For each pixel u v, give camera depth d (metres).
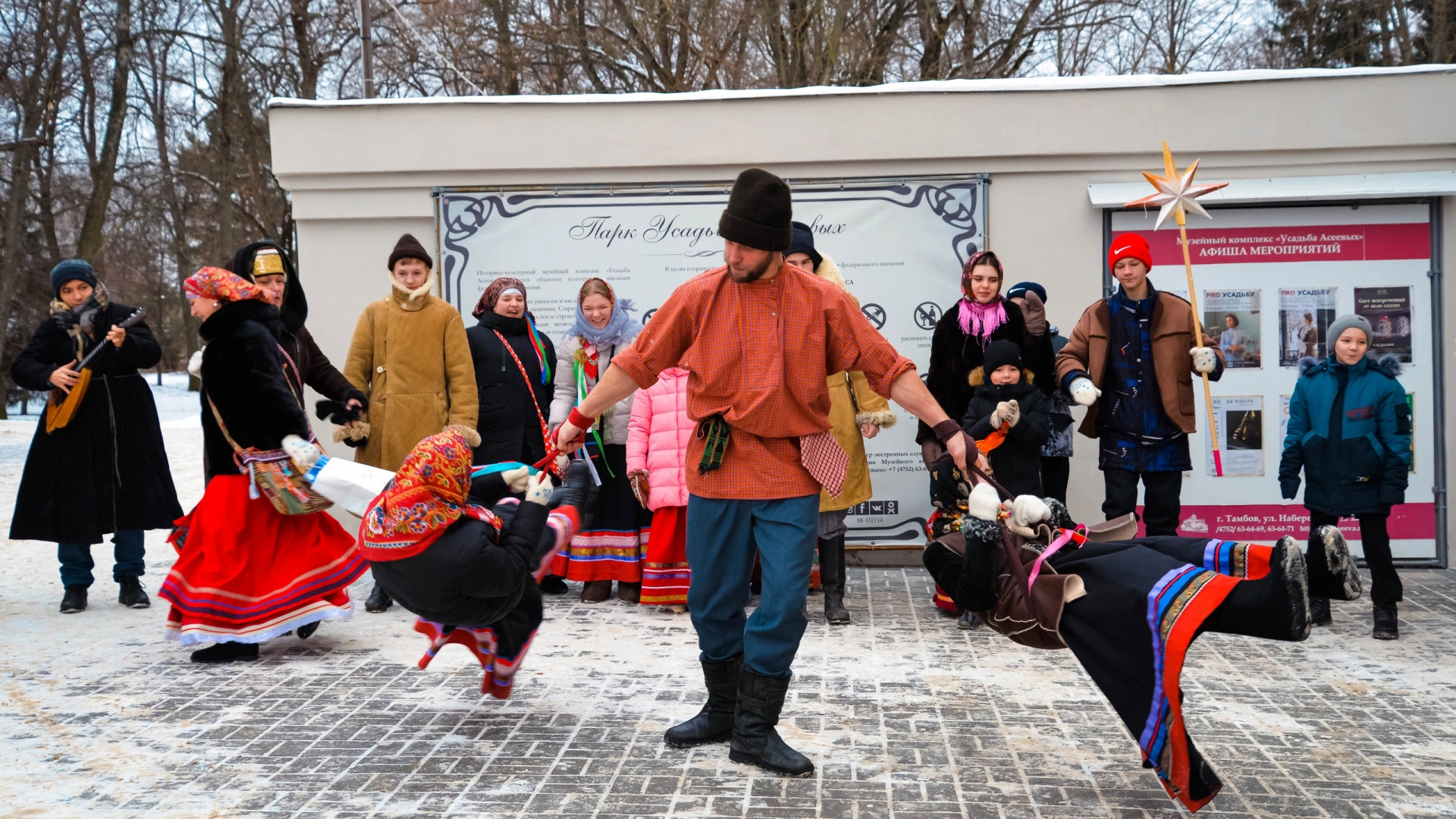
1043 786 3.48
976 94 7.10
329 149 7.34
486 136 7.29
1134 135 7.07
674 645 5.32
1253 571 3.00
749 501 3.67
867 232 7.21
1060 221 7.18
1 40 21.80
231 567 5.00
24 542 8.91
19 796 3.41
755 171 3.48
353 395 5.77
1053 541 3.42
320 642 5.45
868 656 5.09
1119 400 5.89
